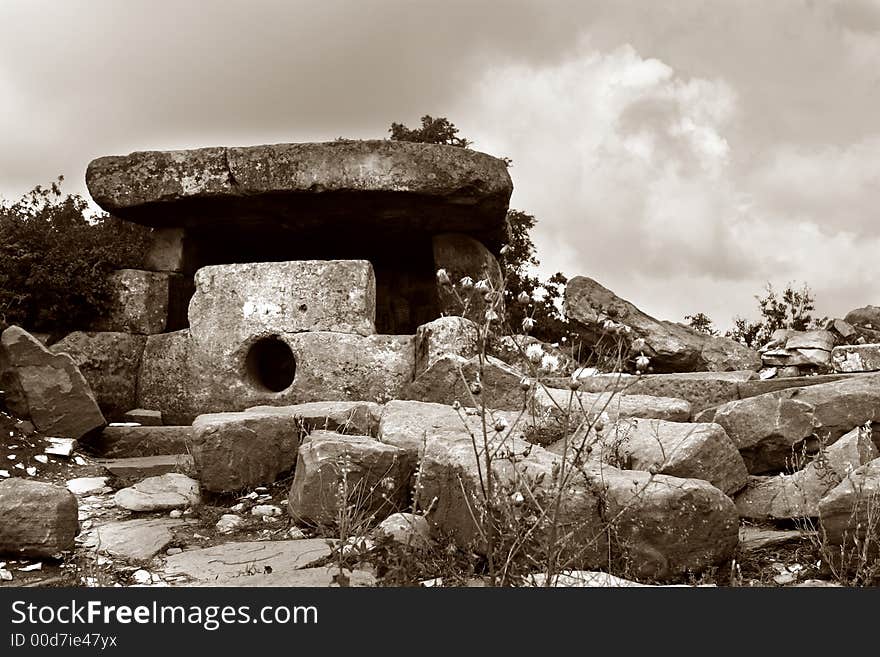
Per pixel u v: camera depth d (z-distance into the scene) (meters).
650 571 5.01
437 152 11.59
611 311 11.08
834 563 5.13
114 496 7.25
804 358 10.73
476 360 8.48
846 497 5.11
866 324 13.23
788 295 14.59
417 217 12.21
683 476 5.97
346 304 10.70
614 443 6.23
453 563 5.16
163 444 9.30
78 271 11.47
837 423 6.66
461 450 5.73
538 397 7.35
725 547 5.14
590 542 4.54
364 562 5.25
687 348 10.74
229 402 10.91
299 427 7.60
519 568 4.66
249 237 13.02
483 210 12.12
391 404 7.61
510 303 14.41
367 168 11.48
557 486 4.89
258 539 6.29
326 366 10.57
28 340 8.70
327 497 6.30
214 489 7.13
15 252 11.27
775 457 6.71
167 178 11.79
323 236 12.95
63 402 8.71
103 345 11.25
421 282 13.93
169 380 11.23
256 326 10.90
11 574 5.70
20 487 5.98
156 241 12.46
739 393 8.20
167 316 11.92
